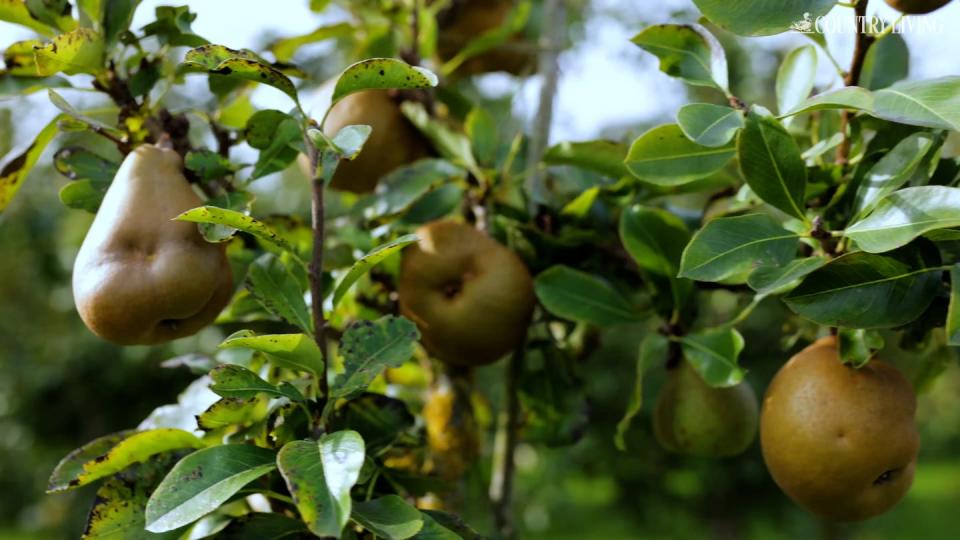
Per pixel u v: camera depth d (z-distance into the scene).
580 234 1.31
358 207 1.30
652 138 1.17
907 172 1.13
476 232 1.28
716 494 3.08
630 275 1.35
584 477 3.18
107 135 1.19
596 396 2.79
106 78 1.21
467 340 1.26
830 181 1.18
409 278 1.27
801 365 1.16
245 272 1.28
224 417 1.12
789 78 1.22
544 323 1.34
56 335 3.25
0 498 3.66
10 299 3.27
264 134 1.21
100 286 1.12
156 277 1.12
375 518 1.07
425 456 1.33
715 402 1.25
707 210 1.33
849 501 1.15
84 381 3.07
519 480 2.90
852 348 1.14
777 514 3.11
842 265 1.11
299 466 1.04
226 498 1.06
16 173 1.21
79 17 1.22
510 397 1.38
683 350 1.23
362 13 1.45
